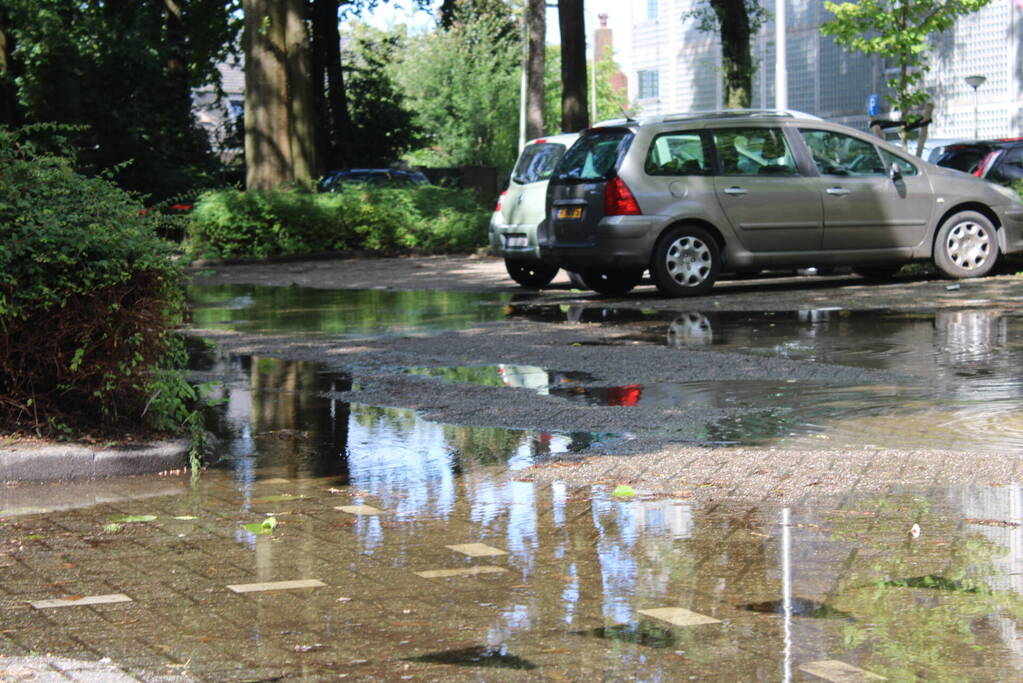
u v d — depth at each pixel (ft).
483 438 23.34
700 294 51.52
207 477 20.47
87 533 16.67
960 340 34.96
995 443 21.26
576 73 113.70
